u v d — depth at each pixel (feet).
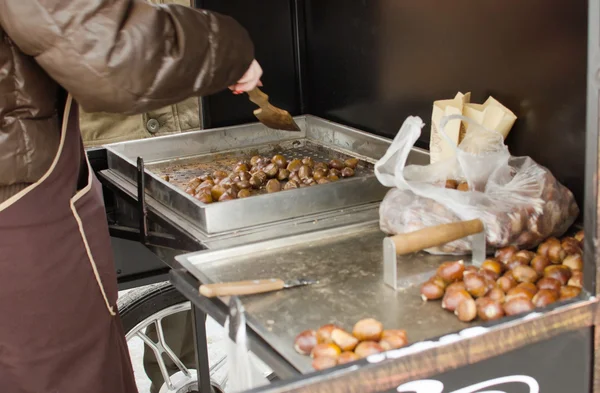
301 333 4.00
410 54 7.23
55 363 5.37
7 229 4.99
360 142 7.88
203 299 4.62
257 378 4.19
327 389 3.28
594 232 3.69
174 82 4.44
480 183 5.37
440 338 3.48
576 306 3.70
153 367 8.25
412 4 7.06
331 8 8.29
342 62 8.30
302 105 9.09
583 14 5.27
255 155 8.31
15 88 4.74
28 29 4.14
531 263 4.73
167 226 6.16
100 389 5.60
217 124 8.70
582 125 5.41
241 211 5.83
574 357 3.81
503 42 6.04
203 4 8.28
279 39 8.78
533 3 5.68
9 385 5.35
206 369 7.00
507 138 6.12
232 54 4.64
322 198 6.10
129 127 8.36
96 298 5.53
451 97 6.81
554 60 5.57
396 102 7.58
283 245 5.39
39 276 5.16
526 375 3.73
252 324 4.25
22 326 5.22
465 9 6.40
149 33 4.28
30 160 4.91
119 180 7.33
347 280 4.80
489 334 3.52
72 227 5.29
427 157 6.79
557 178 5.72
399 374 3.38
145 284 7.68
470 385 3.59
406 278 4.78
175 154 8.12
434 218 5.08
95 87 4.28
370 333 3.94
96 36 4.16
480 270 4.61
